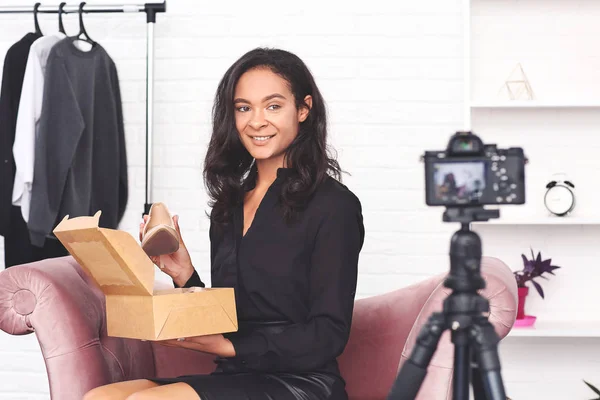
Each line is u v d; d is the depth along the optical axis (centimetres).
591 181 338
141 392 161
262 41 346
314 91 193
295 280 184
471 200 121
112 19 345
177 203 348
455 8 342
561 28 338
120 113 332
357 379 215
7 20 347
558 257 338
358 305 221
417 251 343
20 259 316
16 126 310
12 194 312
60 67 307
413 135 343
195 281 201
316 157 191
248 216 196
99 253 163
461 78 343
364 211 344
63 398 185
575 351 337
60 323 186
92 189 320
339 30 344
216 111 201
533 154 339
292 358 174
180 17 347
